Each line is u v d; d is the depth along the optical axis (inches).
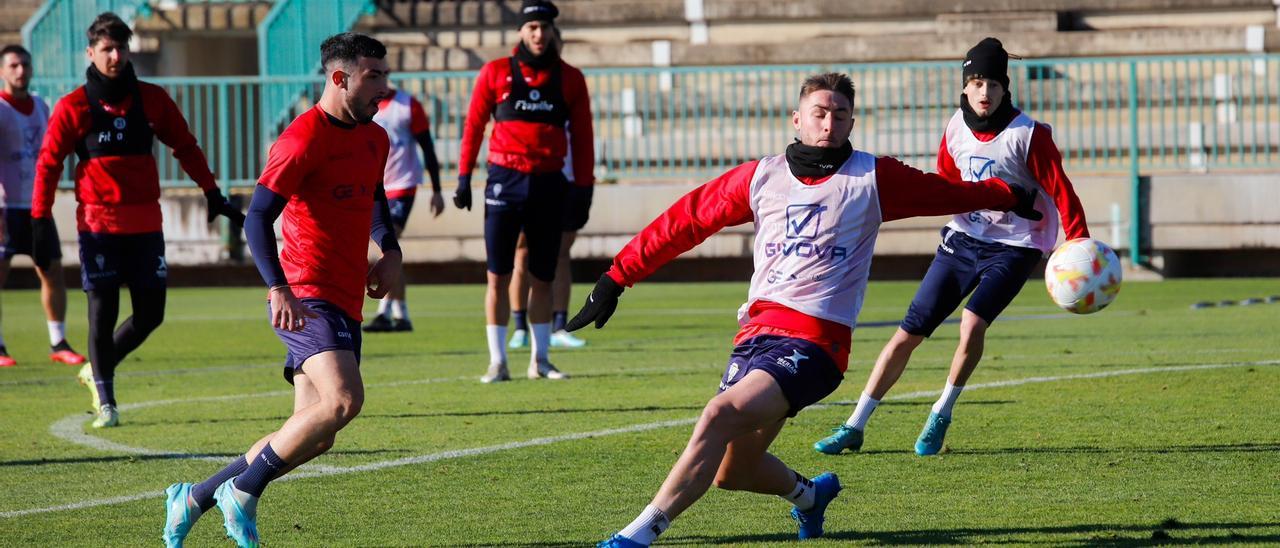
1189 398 1073.5
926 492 761.0
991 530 668.7
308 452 639.8
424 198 2568.9
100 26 1022.4
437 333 1809.8
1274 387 1119.0
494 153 1274.6
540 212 1279.5
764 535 671.8
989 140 883.4
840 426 964.6
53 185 1042.1
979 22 3038.9
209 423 1062.4
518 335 1615.4
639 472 830.5
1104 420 979.3
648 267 630.5
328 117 670.5
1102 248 832.9
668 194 2501.2
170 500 637.9
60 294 1558.8
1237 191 2391.7
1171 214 2422.5
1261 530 653.3
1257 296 2091.5
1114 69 2920.8
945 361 1371.8
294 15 3004.4
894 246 2498.8
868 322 1809.8
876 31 3102.9
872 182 614.2
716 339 1663.4
